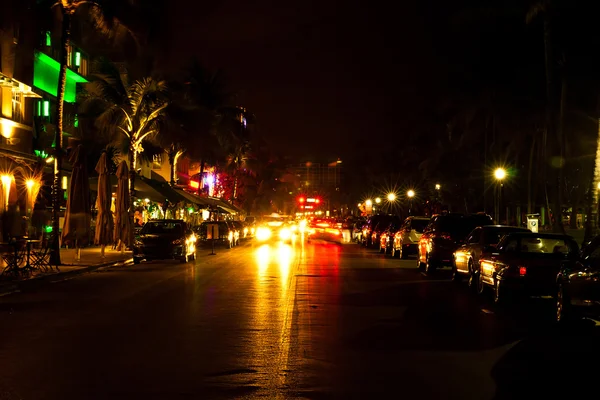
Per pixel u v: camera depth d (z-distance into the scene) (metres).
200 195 58.25
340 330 11.84
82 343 10.52
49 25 35.84
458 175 65.62
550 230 45.25
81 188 26.31
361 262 29.23
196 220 68.38
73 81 41.53
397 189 92.69
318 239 59.22
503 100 50.34
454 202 67.50
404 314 13.87
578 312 11.82
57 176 24.86
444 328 12.22
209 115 56.34
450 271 25.20
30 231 30.78
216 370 8.76
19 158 29.05
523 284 14.74
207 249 40.53
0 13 30.23
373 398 7.49
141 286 18.91
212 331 11.61
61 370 8.71
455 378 8.45
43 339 10.84
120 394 7.54
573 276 12.03
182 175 74.81
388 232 35.44
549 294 14.75
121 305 14.91
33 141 35.81
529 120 49.56
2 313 13.71
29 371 8.64
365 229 44.50
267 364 9.12
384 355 9.80
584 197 49.53
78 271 23.30
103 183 28.73
